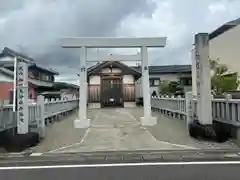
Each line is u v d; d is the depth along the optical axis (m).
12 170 4.83
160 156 5.77
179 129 9.51
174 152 6.16
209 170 4.58
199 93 7.84
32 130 7.95
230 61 15.41
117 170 4.70
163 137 8.16
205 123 7.57
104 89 25.48
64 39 11.06
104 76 25.44
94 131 9.49
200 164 4.98
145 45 11.35
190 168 4.73
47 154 6.21
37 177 4.41
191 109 9.02
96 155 6.00
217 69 14.70
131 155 5.93
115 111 19.44
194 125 7.80
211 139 7.10
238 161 5.16
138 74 25.61
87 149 6.70
